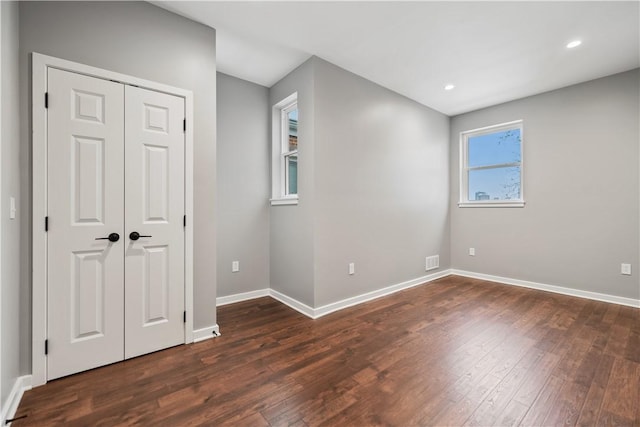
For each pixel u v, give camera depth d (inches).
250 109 134.6
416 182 157.0
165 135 84.4
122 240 77.5
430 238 166.6
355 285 126.4
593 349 83.2
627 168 122.3
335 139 118.1
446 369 73.4
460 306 122.2
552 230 142.7
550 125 142.6
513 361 77.1
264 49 107.0
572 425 54.0
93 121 73.5
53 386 66.4
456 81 132.6
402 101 147.9
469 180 178.7
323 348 85.2
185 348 85.6
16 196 62.7
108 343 75.7
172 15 86.0
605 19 87.8
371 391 64.6
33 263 66.1
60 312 69.3
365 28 93.7
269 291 140.0
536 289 147.6
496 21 89.7
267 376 70.7
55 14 69.1
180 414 57.6
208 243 93.6
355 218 126.3
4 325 55.2
